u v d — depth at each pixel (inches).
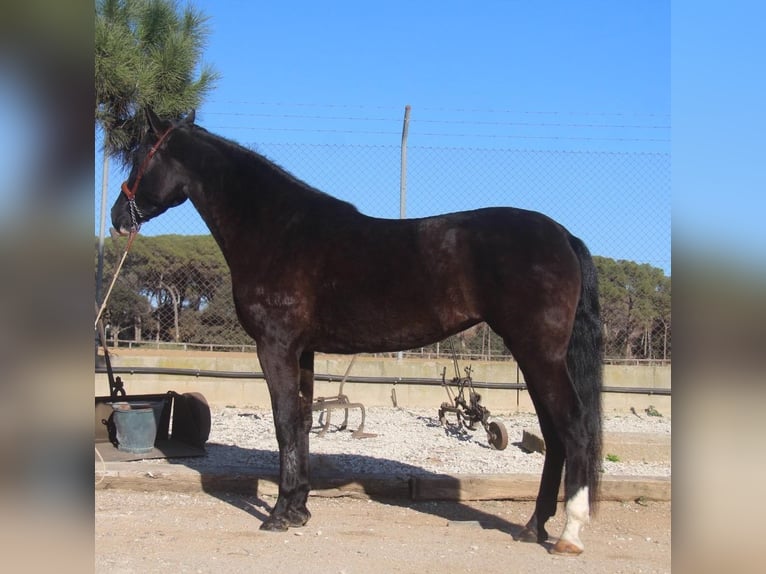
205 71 265.3
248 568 127.4
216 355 368.8
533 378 137.0
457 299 141.7
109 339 379.2
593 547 145.2
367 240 148.9
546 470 147.1
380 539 148.5
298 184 161.0
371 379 318.3
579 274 140.3
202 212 165.2
